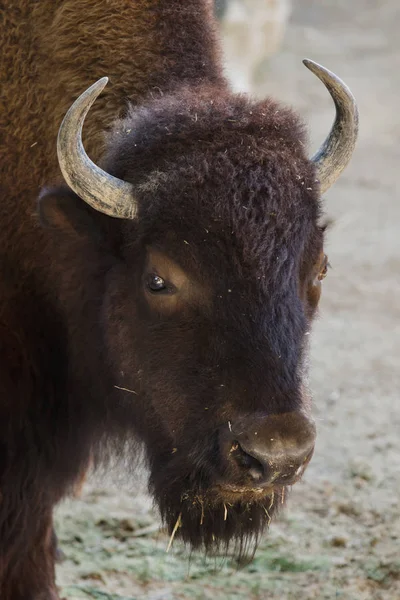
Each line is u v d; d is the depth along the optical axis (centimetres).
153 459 1584
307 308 1522
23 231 1755
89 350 1717
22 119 1759
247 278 1394
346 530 2206
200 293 1424
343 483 2428
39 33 1759
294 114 1547
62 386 1800
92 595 1953
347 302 3944
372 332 3600
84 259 1645
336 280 4216
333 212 5228
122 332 1562
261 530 1539
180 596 1955
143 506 2303
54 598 1855
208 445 1411
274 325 1391
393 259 4509
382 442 2666
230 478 1392
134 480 1947
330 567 2042
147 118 1531
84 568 2044
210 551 1570
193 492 1479
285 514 2253
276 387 1370
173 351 1452
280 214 1416
